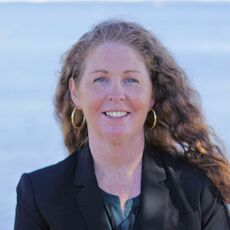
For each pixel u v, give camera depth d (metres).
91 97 3.47
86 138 3.96
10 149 14.70
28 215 3.64
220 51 54.69
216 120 18.20
